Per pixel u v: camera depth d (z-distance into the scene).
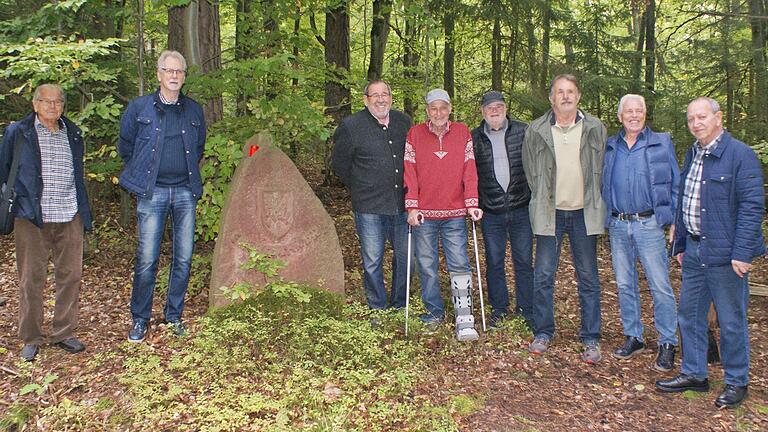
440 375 4.20
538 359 4.49
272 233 5.21
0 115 7.23
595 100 11.37
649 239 4.25
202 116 4.67
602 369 4.35
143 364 4.08
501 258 5.03
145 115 4.37
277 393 3.80
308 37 6.84
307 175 13.69
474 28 11.91
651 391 3.99
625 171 4.27
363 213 4.95
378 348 4.32
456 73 14.06
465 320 4.73
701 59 12.34
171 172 4.48
